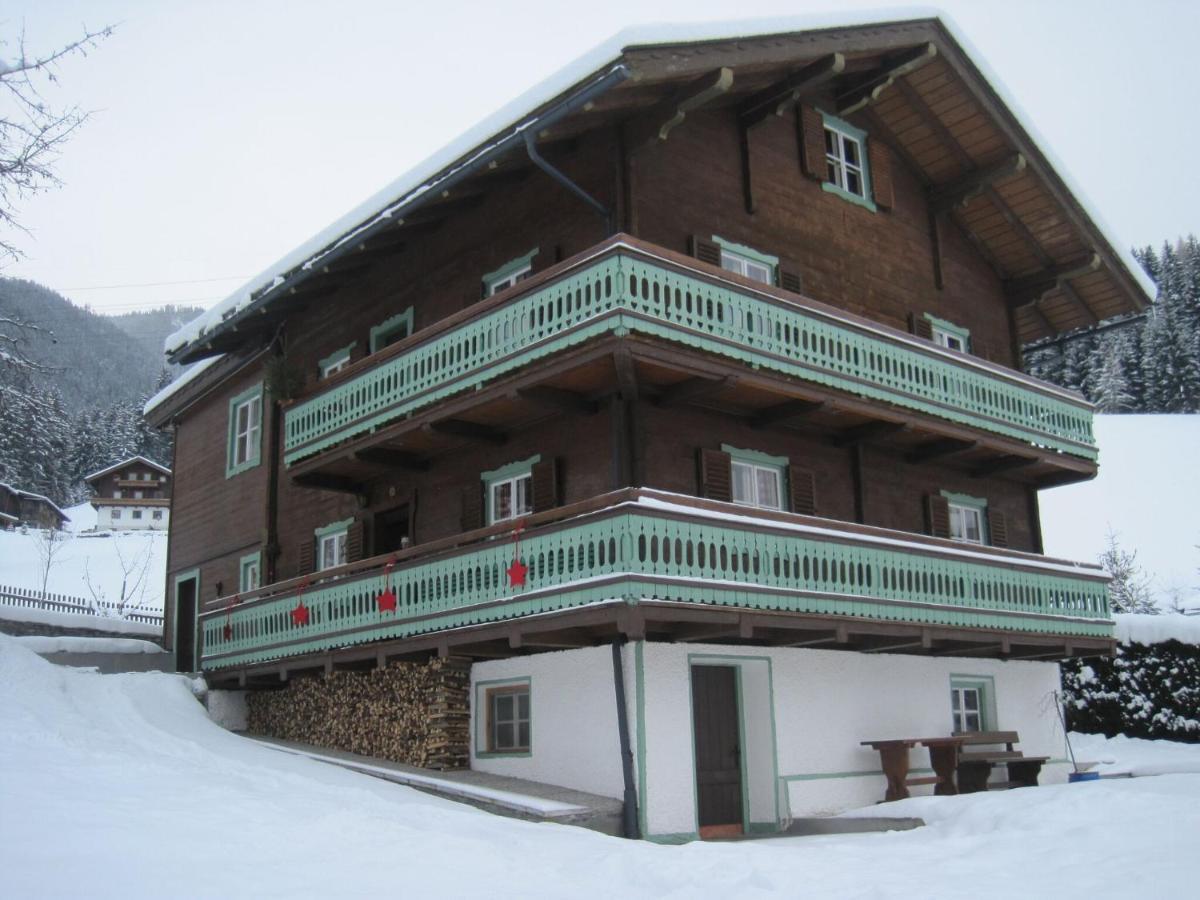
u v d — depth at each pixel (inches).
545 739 554.3
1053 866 342.0
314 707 700.0
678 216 612.4
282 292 777.6
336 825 363.3
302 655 672.4
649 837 494.0
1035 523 826.2
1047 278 845.2
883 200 756.0
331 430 694.5
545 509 600.7
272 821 364.8
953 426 676.7
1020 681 746.8
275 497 871.1
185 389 1037.2
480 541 583.8
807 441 659.4
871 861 368.5
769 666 577.6
